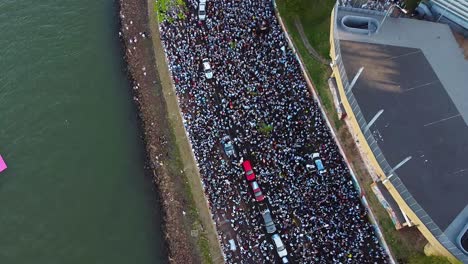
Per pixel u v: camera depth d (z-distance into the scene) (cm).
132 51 7069
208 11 7019
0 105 6569
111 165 6309
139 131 6544
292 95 6325
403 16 6116
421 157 5175
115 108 6738
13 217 5881
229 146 5988
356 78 5291
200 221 5828
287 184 5753
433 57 5744
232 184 5862
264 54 6625
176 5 7044
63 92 6788
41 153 6309
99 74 6994
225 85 6400
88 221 5919
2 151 6256
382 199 5444
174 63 6656
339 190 5719
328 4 6838
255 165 5922
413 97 5488
